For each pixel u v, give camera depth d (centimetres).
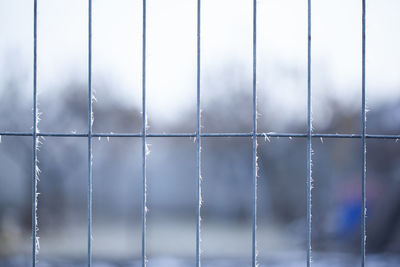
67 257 1489
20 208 1917
